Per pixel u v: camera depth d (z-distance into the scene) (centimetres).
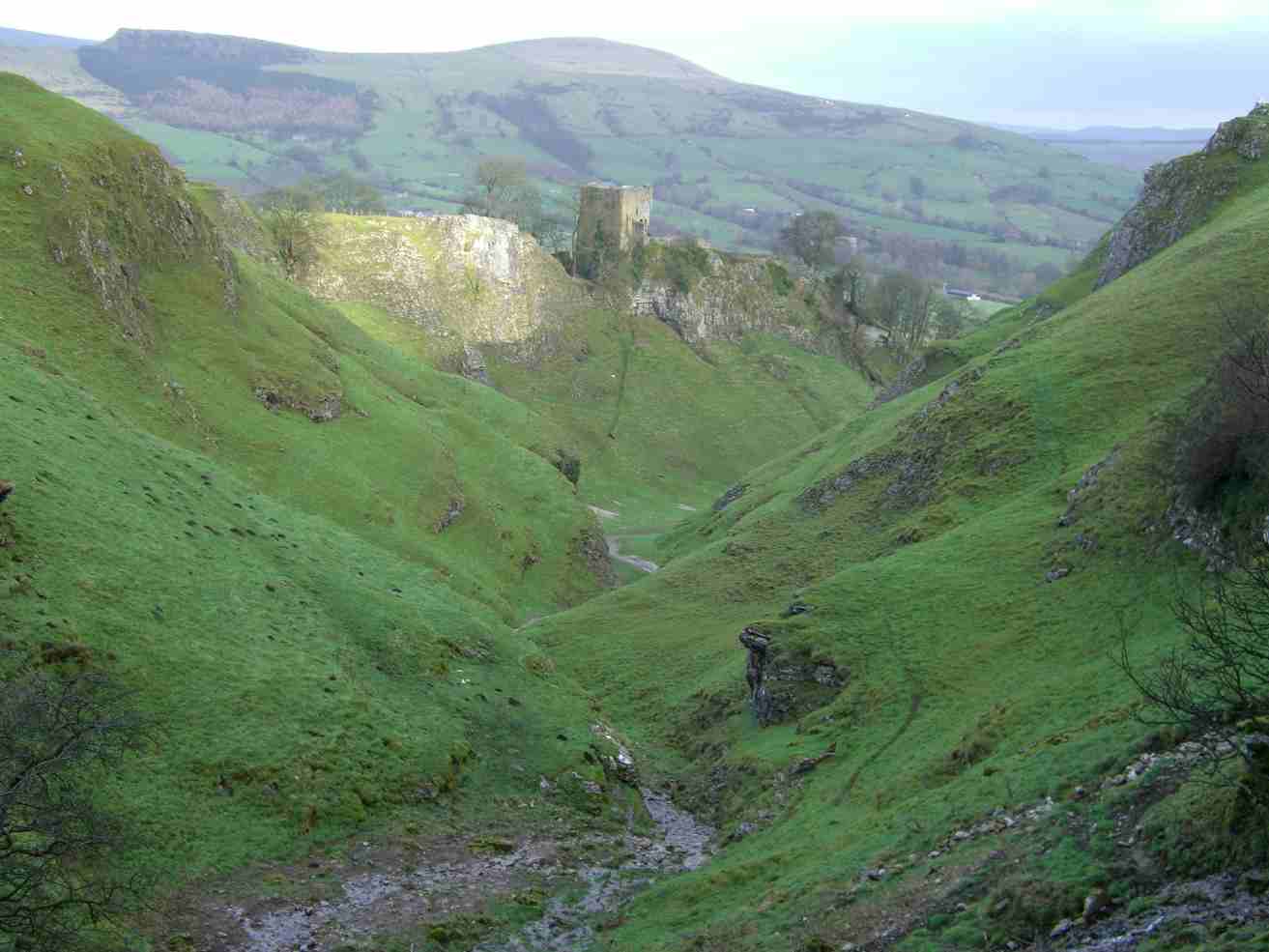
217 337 10981
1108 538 6594
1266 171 12575
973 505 8819
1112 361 9575
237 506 7250
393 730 5584
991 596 6806
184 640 5338
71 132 10419
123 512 6041
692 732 7625
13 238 9000
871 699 6294
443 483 11762
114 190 10456
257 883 4331
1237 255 10388
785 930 3731
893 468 10475
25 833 3403
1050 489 8088
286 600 6269
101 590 5300
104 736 3559
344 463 10806
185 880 4184
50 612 4928
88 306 9225
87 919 3550
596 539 13462
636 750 7125
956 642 6488
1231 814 2989
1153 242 13238
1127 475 6988
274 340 11812
